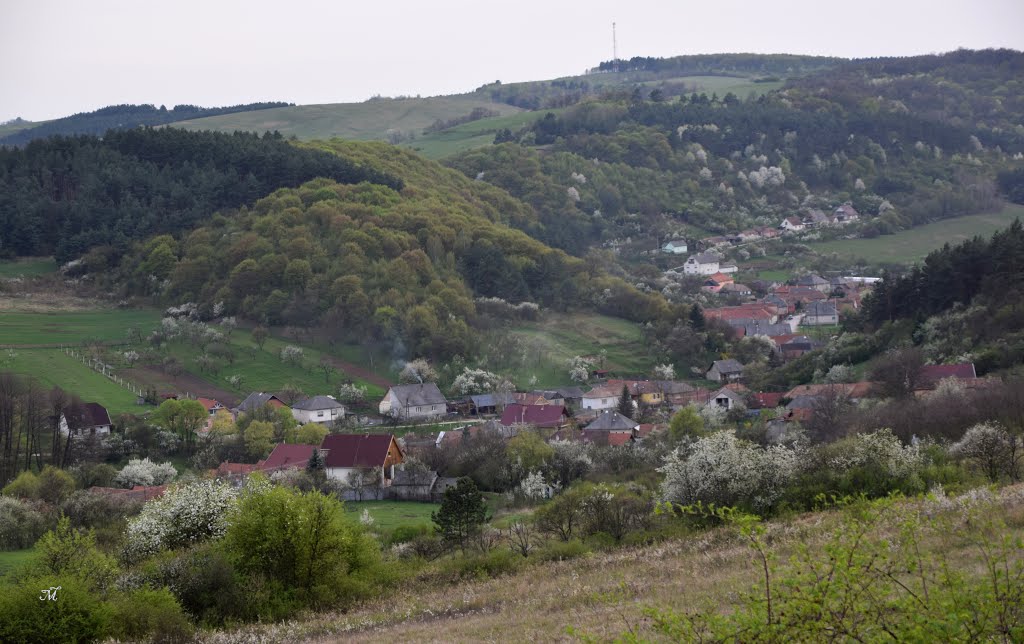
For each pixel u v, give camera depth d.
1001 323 98.19
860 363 115.50
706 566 32.50
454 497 51.84
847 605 13.72
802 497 43.47
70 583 32.41
